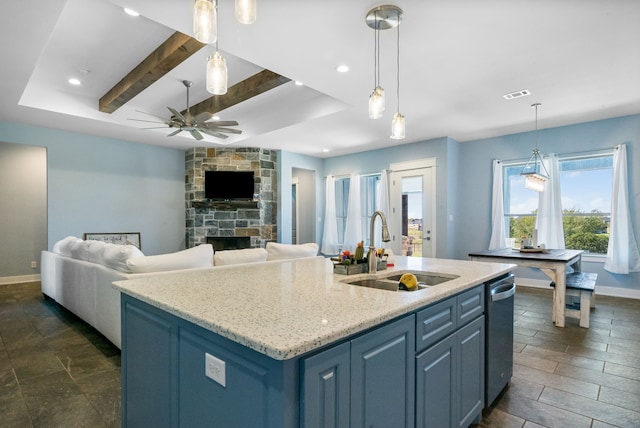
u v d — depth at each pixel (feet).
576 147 16.92
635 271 15.48
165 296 4.78
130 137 20.22
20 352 9.57
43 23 8.38
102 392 7.39
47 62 12.09
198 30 4.82
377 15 7.64
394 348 4.22
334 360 3.38
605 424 6.31
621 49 9.46
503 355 7.25
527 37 8.83
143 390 5.10
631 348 9.82
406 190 21.58
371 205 25.26
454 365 5.52
